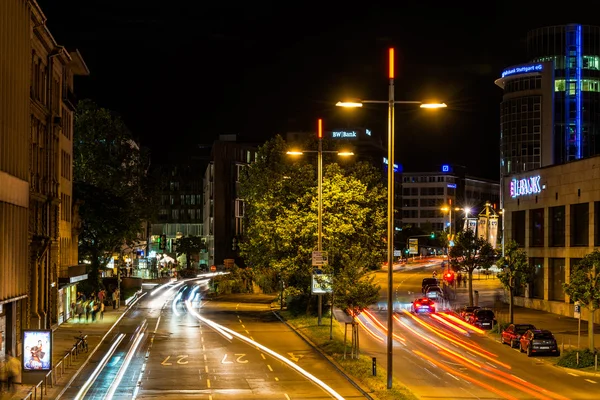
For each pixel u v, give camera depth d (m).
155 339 56.81
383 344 54.81
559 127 193.12
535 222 84.06
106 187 101.19
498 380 40.56
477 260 80.38
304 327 62.12
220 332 61.78
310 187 72.12
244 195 91.38
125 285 111.62
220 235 182.12
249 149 193.62
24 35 44.84
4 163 40.12
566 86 193.50
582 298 46.66
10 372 34.16
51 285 60.16
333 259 57.88
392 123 35.69
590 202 71.69
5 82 40.16
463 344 56.09
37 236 53.81
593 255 47.38
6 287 40.31
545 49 195.12
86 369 42.41
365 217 70.75
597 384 39.88
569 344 53.75
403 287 115.88
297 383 38.06
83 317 72.19
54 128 61.12
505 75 198.25
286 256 71.25
